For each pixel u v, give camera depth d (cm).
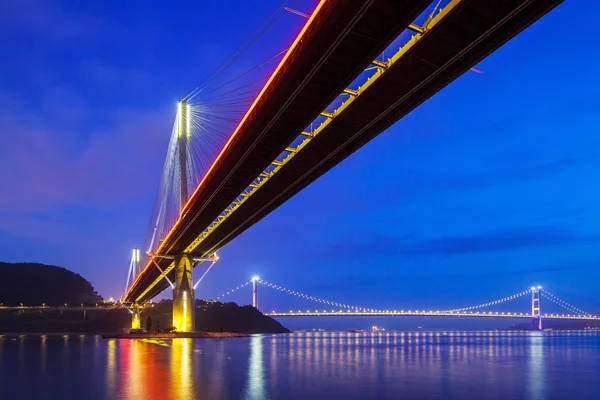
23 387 2697
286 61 4303
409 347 7756
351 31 3728
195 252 12075
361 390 2572
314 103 4809
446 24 3616
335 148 5803
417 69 4197
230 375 3206
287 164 6341
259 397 2333
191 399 2250
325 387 2678
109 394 2408
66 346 7694
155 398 2280
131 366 3856
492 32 3678
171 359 4625
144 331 12656
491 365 4147
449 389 2633
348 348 7381
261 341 10806
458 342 10325
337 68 4219
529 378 3155
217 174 6938
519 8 3406
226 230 9944
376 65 4212
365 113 4950
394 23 3641
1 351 6284
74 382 2875
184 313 11950
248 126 5416
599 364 4275
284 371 3506
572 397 2416
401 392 2516
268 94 4784
